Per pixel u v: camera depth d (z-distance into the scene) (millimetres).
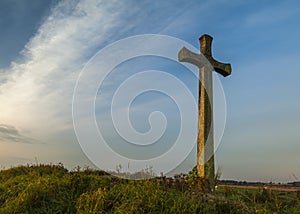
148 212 3250
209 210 3309
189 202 3398
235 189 4051
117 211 3312
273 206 3469
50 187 4062
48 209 3666
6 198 4242
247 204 3580
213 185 4461
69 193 4016
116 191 3801
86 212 3373
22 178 5086
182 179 4531
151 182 4039
